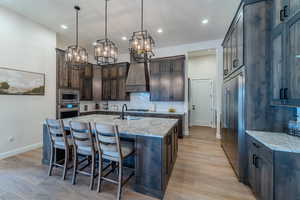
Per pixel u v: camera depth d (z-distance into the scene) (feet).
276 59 5.89
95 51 8.28
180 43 15.42
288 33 5.11
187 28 12.00
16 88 10.21
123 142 7.50
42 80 11.89
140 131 6.35
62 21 11.03
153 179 5.91
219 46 14.40
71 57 8.59
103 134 6.13
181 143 12.90
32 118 11.28
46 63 12.23
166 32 12.75
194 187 6.57
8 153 9.84
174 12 9.71
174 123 8.29
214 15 10.11
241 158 6.91
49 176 7.42
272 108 6.36
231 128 8.34
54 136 7.57
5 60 9.63
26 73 10.77
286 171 4.38
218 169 8.20
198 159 9.53
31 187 6.48
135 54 8.07
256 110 6.57
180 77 14.78
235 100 7.53
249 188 6.50
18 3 8.95
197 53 18.57
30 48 11.03
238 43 7.47
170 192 6.21
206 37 13.91
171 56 15.07
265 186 4.96
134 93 18.28
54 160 7.87
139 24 11.32
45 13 10.02
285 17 5.25
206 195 6.03
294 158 4.30
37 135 11.60
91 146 6.49
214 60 19.93
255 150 5.77
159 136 5.75
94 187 6.53
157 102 17.19
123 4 8.83
